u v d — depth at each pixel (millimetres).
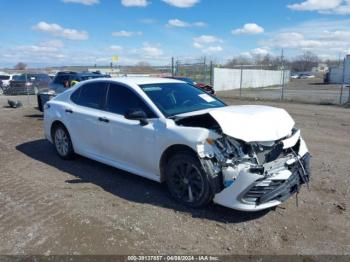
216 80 36031
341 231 3830
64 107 6301
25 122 11086
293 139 4270
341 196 4758
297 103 18891
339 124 11008
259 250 3461
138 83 5273
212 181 4000
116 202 4551
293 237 3699
